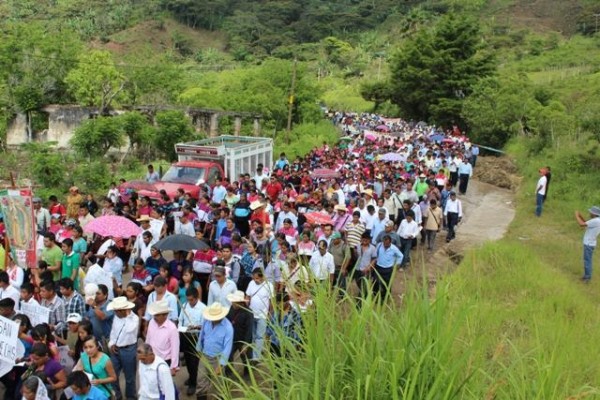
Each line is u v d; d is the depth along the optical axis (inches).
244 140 948.6
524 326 337.4
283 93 1888.5
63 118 1503.4
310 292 209.0
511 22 4586.6
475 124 1646.2
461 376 164.6
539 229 750.5
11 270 394.6
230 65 4286.4
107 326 333.1
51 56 1614.2
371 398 155.6
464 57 2188.7
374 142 1380.4
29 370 288.5
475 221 802.2
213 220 526.6
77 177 960.3
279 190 642.2
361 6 5693.9
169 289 369.7
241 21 5182.1
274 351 258.5
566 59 3117.6
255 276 330.6
